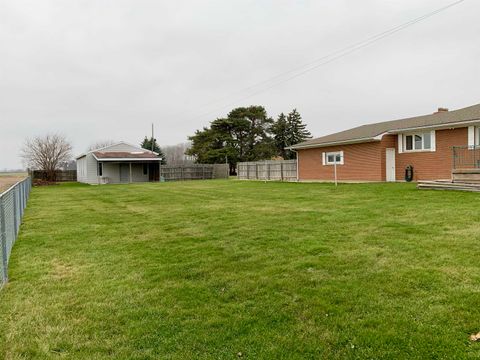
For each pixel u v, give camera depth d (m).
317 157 22.95
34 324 3.27
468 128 15.29
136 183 29.75
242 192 15.96
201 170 37.41
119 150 34.88
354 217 7.80
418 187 13.32
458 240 5.41
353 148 20.08
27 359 2.72
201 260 5.09
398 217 7.52
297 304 3.51
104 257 5.51
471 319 3.04
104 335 3.05
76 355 2.76
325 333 2.95
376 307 3.35
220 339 2.92
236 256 5.22
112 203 13.37
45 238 7.04
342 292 3.71
